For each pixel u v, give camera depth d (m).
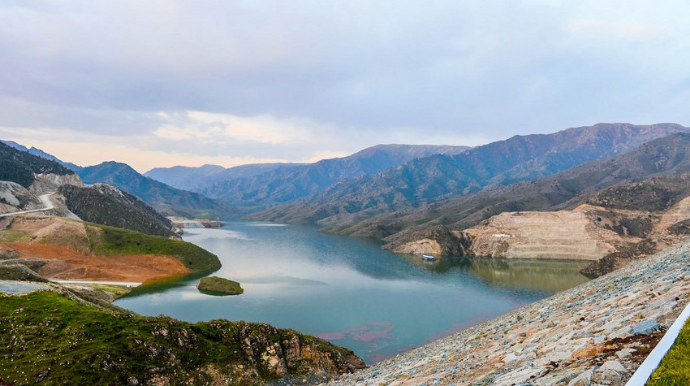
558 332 19.64
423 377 22.53
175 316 106.31
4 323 44.53
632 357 11.55
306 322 103.94
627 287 29.27
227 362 49.12
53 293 55.41
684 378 9.26
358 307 118.94
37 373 37.75
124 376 40.53
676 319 13.44
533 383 12.11
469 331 52.09
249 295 131.88
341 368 59.28
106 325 46.59
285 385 50.16
